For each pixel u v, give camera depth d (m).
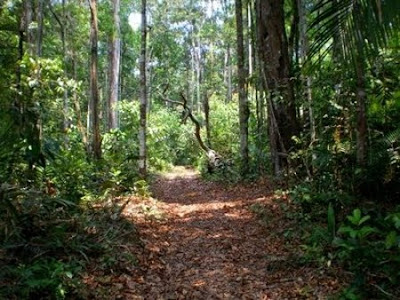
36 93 8.43
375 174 6.68
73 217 6.09
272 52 10.99
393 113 6.94
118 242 5.70
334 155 7.27
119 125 23.75
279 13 11.02
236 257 5.84
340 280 4.57
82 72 23.27
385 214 6.11
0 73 7.24
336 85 7.61
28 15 11.41
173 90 36.34
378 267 4.37
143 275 5.07
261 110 14.59
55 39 18.53
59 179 7.93
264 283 4.84
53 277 4.08
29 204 5.57
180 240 6.78
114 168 10.58
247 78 14.11
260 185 11.80
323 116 7.94
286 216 7.36
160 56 34.59
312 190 7.58
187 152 25.25
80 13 17.81
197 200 11.03
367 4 4.07
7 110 5.93
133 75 36.78
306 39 8.30
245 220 7.97
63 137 11.70
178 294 4.61
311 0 10.26
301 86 9.83
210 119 23.08
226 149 20.16
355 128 7.07
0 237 4.80
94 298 4.23
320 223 6.49
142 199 9.62
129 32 28.19
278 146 11.30
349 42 4.22
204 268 5.45
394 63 6.72
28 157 5.87
